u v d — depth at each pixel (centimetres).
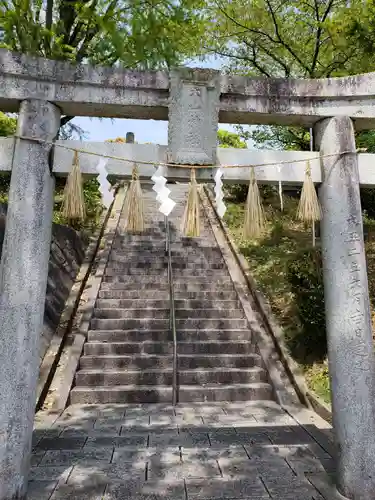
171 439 397
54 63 301
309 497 293
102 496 294
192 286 752
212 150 308
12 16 470
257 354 599
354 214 306
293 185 337
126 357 566
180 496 296
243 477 323
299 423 444
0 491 257
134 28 458
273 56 886
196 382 547
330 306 306
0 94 295
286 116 326
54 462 345
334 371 297
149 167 312
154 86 308
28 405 273
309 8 853
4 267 280
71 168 302
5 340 272
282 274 741
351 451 281
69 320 643
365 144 813
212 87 311
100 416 459
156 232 978
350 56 756
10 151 299
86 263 836
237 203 1197
